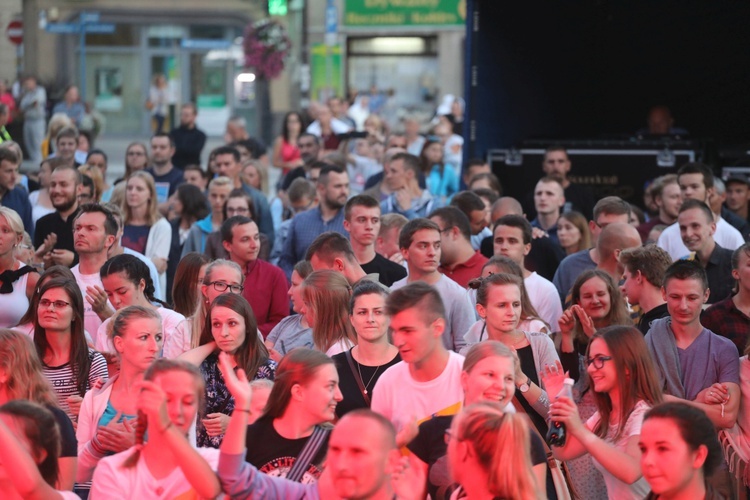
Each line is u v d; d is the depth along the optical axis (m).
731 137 40.84
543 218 28.66
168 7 96.12
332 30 79.81
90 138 41.41
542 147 36.03
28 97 63.88
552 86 39.69
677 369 16.89
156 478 12.21
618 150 35.25
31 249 23.86
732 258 18.58
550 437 13.93
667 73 40.69
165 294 26.23
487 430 10.91
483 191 28.62
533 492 10.85
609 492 14.06
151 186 26.38
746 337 18.36
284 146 47.12
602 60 40.59
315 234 27.17
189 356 15.68
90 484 15.18
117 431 14.56
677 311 16.83
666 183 27.09
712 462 11.66
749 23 40.03
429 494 13.13
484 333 17.66
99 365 17.33
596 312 18.06
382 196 31.56
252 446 13.12
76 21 93.38
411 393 14.18
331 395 13.10
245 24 96.88
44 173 29.80
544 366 15.91
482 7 37.34
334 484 10.80
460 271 21.75
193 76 98.12
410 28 83.38
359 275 19.39
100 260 21.50
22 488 11.56
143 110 99.00
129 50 98.50
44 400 14.56
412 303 13.84
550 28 39.03
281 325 19.48
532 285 20.97
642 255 18.66
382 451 10.72
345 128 55.06
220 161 32.12
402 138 41.06
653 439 11.52
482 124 37.59
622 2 40.28
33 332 17.72
